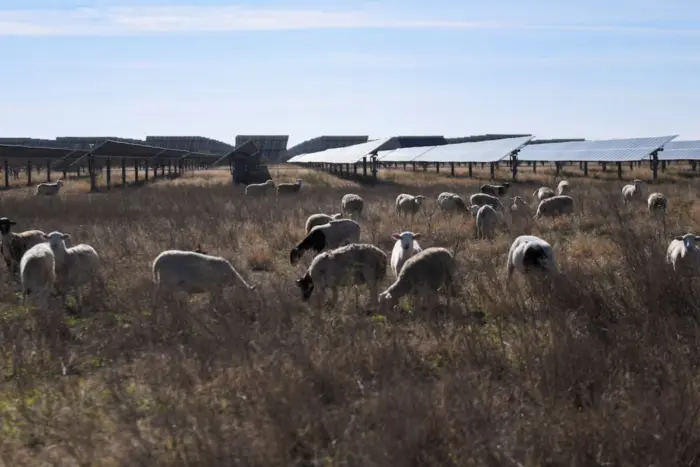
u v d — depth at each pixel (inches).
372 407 312.0
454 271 522.0
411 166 4722.0
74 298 570.9
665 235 610.2
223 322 447.5
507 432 303.6
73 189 2229.3
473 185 2253.9
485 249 731.4
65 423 325.7
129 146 2364.7
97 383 382.6
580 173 2844.5
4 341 442.9
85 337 463.8
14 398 363.3
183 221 980.6
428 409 300.0
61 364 409.1
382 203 1391.5
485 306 496.1
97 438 311.4
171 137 7480.3
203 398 341.7
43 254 523.2
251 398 335.6
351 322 450.9
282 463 277.0
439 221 965.2
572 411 311.7
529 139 2738.7
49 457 295.6
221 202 1419.8
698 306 444.5
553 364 349.7
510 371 377.1
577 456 268.5
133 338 451.2
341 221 721.0
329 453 284.8
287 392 326.6
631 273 494.6
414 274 501.4
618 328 404.2
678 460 262.5
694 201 1206.3
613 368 353.7
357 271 528.4
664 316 425.7
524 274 547.5
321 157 3961.6
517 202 1131.9
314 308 503.5
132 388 368.2
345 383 353.4
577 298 474.0
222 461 273.3
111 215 1173.7
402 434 284.7
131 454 280.8
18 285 636.7
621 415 295.9
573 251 709.9
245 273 650.2
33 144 5531.5
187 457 272.8
